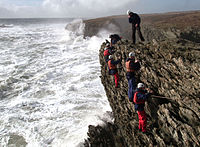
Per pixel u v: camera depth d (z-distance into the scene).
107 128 7.99
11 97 12.48
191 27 18.80
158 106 5.23
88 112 10.10
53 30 53.62
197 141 3.89
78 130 8.56
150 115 5.41
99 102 11.20
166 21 27.50
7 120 9.77
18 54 23.17
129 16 9.15
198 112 4.25
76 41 33.09
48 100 11.78
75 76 15.53
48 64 19.14
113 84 8.91
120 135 6.89
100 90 12.80
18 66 18.53
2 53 23.50
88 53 23.44
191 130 4.05
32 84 14.34
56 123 9.30
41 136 8.45
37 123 9.44
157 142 4.67
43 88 13.55
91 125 8.05
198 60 5.70
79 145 7.55
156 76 6.08
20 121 9.67
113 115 8.80
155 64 6.63
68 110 10.41
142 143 5.12
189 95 4.84
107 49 9.53
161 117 4.90
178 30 18.88
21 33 42.06
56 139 8.14
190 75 5.37
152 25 24.64
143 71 6.75
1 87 13.85
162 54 6.96
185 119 4.44
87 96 11.99
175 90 5.18
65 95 12.27
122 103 7.07
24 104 11.39
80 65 18.42
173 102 5.04
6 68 17.95
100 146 6.91
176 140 4.30
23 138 8.41
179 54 6.42
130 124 6.02
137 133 5.49
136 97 4.93
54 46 28.12
